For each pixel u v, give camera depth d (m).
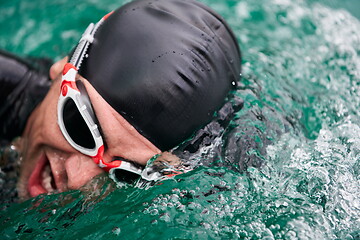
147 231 0.84
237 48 1.02
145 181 0.90
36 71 1.16
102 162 0.89
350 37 1.56
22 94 1.11
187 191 0.88
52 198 0.94
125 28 0.89
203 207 0.87
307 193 0.89
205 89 0.89
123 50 0.87
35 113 1.03
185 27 0.91
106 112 0.85
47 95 0.97
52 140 0.93
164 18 0.91
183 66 0.86
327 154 0.97
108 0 1.94
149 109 0.85
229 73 0.96
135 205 0.89
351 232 0.82
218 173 0.90
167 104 0.85
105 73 0.86
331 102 1.21
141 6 0.94
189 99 0.87
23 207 0.95
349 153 0.98
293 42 1.59
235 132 0.94
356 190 0.90
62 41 1.74
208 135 0.91
